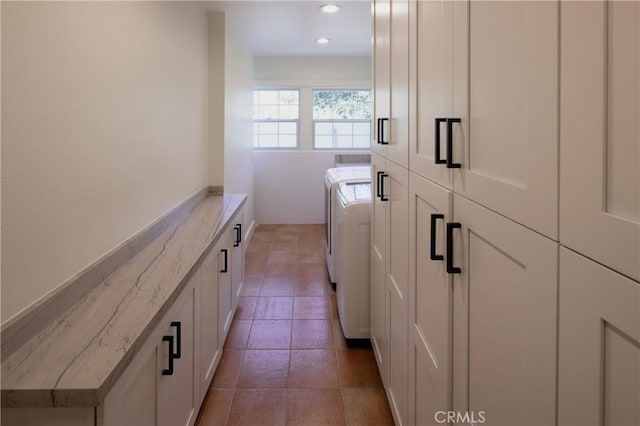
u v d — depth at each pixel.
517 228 0.79
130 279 1.63
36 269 1.22
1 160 1.09
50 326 1.24
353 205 2.81
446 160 1.12
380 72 2.25
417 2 1.47
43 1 1.26
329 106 6.57
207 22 3.72
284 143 6.58
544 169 0.70
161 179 2.38
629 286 0.51
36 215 1.23
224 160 3.81
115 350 1.10
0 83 1.08
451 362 1.17
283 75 6.34
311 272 4.44
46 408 0.96
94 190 1.58
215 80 3.78
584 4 0.58
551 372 0.69
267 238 5.83
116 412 1.06
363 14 4.11
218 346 2.51
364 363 2.67
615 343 0.54
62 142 1.36
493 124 0.89
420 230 1.47
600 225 0.56
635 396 0.51
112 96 1.74
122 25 1.83
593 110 0.57
